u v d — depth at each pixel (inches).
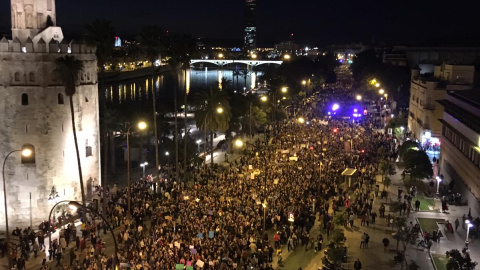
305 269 1728.6
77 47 2317.9
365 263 1776.6
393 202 2329.0
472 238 2000.5
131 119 3326.8
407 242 1752.0
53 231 2113.7
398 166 3189.0
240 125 4094.5
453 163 2755.9
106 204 2354.8
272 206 2155.5
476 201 2244.1
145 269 1526.8
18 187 2220.7
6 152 2199.8
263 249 1745.8
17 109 2174.0
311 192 2377.0
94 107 2470.5
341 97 7239.2
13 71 2150.6
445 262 1772.9
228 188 2449.6
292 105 6067.9
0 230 2234.3
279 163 2997.0
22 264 1694.1
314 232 2081.7
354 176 2647.6
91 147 2459.4
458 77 3772.1
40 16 2362.2
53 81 2214.6
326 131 4185.5
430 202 2474.2
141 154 3334.2
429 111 3592.5
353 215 2160.4
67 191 2316.7
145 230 2046.0
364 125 4586.6
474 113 2461.9
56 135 2250.2
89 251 1696.6
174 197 2369.6
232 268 1587.1
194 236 1804.9
